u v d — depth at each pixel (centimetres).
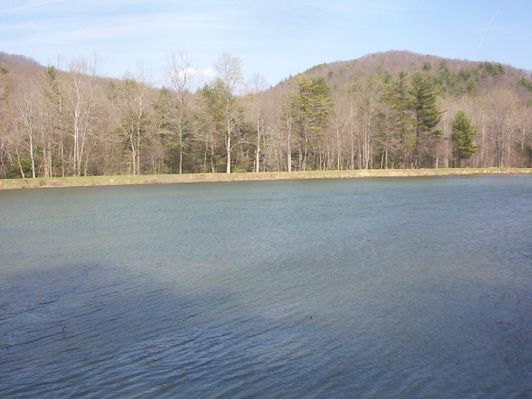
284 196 4741
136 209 3844
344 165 10606
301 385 1023
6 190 5688
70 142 7425
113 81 9794
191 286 1712
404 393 988
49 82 7250
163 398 984
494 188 5506
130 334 1296
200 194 5044
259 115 8106
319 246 2312
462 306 1466
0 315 1448
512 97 12075
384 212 3447
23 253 2270
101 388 1027
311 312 1437
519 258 2042
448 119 10575
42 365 1130
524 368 1082
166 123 8025
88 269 1962
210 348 1205
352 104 9181
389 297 1556
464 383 1023
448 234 2575
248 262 2031
